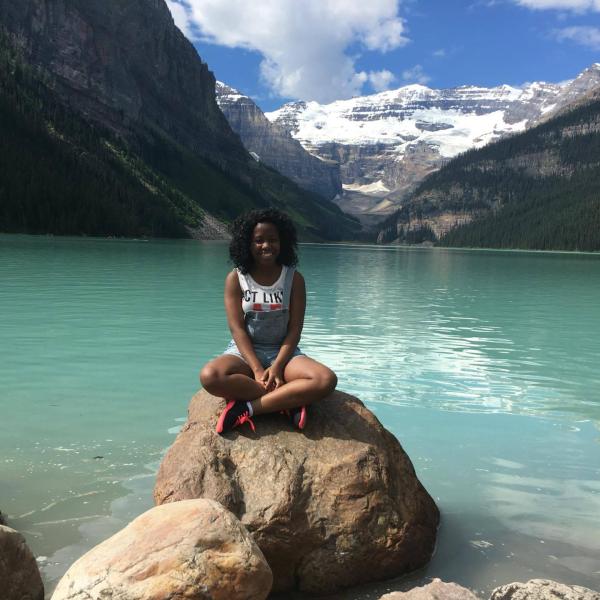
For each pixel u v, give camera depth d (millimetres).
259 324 4312
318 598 3301
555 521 3934
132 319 12664
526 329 13203
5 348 9258
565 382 7934
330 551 3352
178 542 2635
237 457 3656
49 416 5852
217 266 33000
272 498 3420
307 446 3748
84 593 2461
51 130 122750
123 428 5523
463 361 9344
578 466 4891
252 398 3975
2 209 87062
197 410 4195
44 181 95750
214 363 4031
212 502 2891
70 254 39875
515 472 4738
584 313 16500
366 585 3389
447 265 52250
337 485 3539
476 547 3607
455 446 5312
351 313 15445
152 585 2482
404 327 13055
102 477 4387
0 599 2555
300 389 3867
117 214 104250
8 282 20078
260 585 2670
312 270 36719
